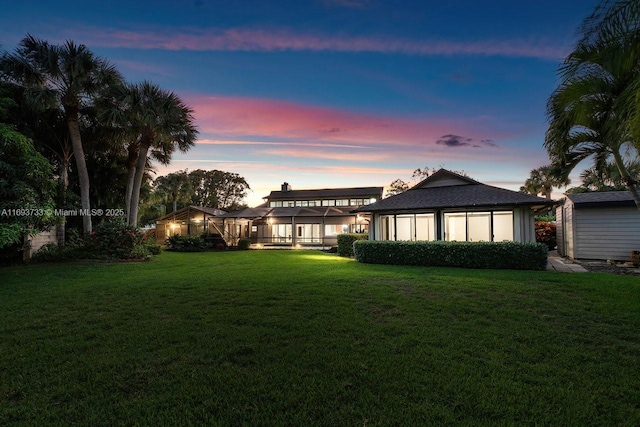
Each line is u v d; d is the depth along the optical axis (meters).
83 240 13.98
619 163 6.64
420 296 5.96
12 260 12.27
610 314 4.68
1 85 12.47
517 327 4.20
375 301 5.64
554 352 3.42
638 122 4.11
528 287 6.52
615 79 5.46
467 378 2.85
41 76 13.36
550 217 25.52
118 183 18.61
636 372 2.96
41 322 4.67
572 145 7.18
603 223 11.98
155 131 16.06
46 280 8.30
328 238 25.92
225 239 24.95
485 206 12.70
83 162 14.19
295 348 3.59
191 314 4.98
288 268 10.29
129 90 15.14
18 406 2.50
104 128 15.92
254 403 2.50
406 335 3.95
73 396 2.64
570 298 5.62
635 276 8.00
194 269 10.33
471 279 7.49
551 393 2.60
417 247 10.88
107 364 3.21
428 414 2.33
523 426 2.19
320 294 6.26
